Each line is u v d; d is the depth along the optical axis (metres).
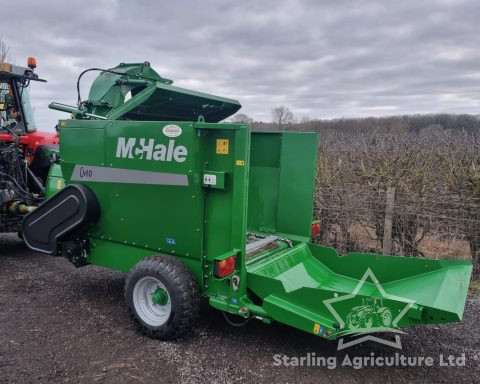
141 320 3.54
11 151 5.52
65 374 3.00
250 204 4.49
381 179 5.86
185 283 3.28
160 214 3.46
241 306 3.21
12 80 5.74
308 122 21.05
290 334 3.66
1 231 5.34
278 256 3.71
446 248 5.81
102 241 4.00
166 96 4.00
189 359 3.22
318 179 6.23
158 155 3.35
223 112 4.81
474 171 5.41
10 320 3.84
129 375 3.00
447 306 2.82
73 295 4.47
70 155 3.95
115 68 4.68
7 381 2.90
